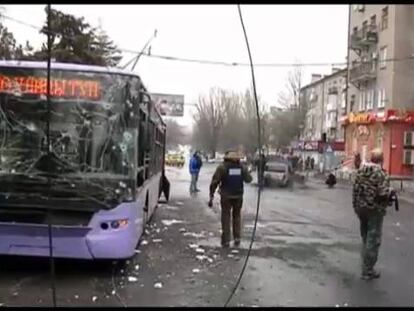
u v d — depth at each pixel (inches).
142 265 366.0
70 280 318.3
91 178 313.1
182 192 1099.3
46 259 350.6
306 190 1363.2
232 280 333.1
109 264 363.9
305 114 2957.7
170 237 493.7
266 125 2578.7
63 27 1155.9
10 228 307.3
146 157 417.1
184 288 309.1
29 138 313.6
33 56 1005.8
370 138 1993.1
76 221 310.3
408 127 1834.4
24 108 316.5
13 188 306.3
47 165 309.4
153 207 589.3
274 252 438.6
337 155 2297.0
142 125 338.6
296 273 360.5
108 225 313.0
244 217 696.4
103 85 322.0
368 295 307.0
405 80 1850.4
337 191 1342.3
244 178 458.3
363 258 355.9
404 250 474.0
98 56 1183.6
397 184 1631.4
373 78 1993.1
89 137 318.0
